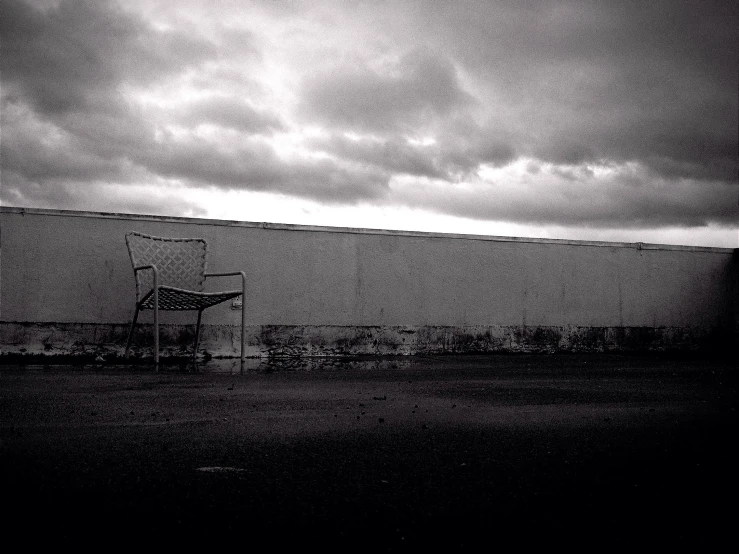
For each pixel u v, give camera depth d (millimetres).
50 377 3738
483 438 2014
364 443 1920
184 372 4184
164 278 5242
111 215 5328
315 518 1272
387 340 6137
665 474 1627
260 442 1918
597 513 1332
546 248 6770
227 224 5648
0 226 5078
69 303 5203
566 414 2498
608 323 6961
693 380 3916
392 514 1305
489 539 1186
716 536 1215
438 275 6344
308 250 5898
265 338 5719
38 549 1096
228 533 1187
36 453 1738
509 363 5340
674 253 7297
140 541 1141
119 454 1741
